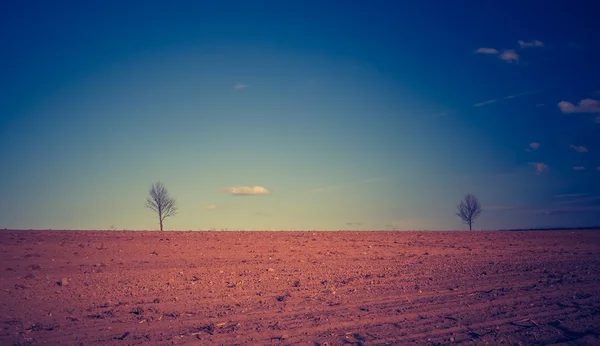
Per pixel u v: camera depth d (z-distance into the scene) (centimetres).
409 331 907
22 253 1939
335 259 2088
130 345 821
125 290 1312
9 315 1027
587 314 1029
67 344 828
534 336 873
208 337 868
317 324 953
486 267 1845
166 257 2009
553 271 1714
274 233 3200
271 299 1205
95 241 2369
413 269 1778
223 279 1510
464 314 1040
